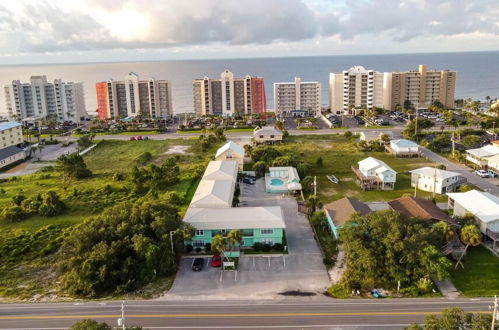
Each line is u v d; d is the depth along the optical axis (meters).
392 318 51.19
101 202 95.00
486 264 63.22
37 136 177.00
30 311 55.16
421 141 141.62
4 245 74.62
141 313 53.84
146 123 199.50
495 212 69.69
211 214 73.44
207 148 146.62
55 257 70.75
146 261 61.56
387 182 99.94
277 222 70.88
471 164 116.81
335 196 95.75
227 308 54.38
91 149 151.88
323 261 65.69
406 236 60.41
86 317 53.38
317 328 49.75
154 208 71.25
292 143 152.00
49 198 89.69
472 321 40.62
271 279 61.28
